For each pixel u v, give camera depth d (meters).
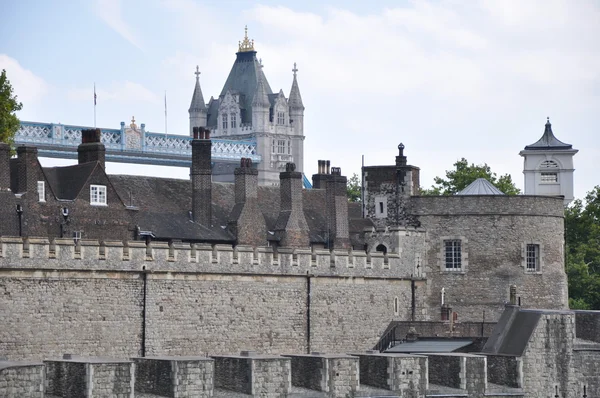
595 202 164.12
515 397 93.44
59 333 93.12
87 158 105.19
